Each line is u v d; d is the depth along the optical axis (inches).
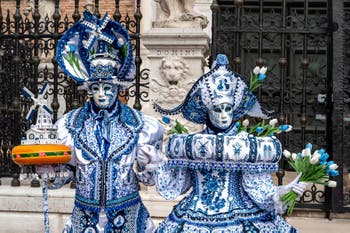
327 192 336.2
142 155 218.1
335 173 198.2
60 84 347.3
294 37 373.1
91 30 221.9
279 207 197.2
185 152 203.3
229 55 338.3
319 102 349.1
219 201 201.8
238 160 198.8
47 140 210.2
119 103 225.1
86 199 216.1
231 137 200.2
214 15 338.0
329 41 339.3
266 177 202.4
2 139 363.9
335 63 337.7
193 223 198.7
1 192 330.6
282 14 340.2
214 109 207.8
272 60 403.9
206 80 209.3
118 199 215.6
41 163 208.8
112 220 215.3
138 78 335.0
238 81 210.7
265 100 347.6
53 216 325.4
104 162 215.2
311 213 338.3
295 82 351.6
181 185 210.7
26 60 371.9
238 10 338.6
